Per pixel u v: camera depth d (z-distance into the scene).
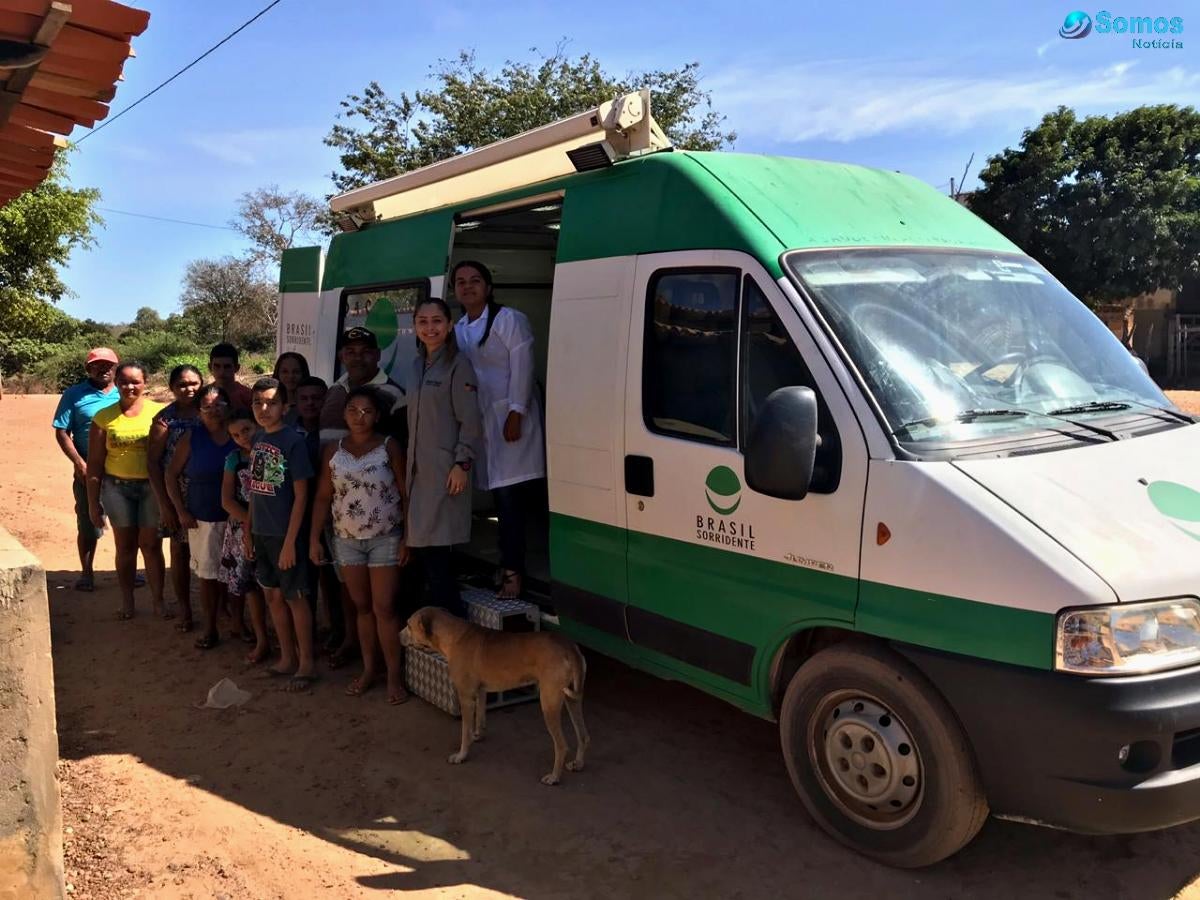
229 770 4.68
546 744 4.90
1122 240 24.73
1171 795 3.10
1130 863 3.68
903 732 3.52
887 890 3.54
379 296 6.96
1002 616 3.18
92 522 7.11
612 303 4.64
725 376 4.09
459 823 4.13
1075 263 25.56
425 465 5.08
